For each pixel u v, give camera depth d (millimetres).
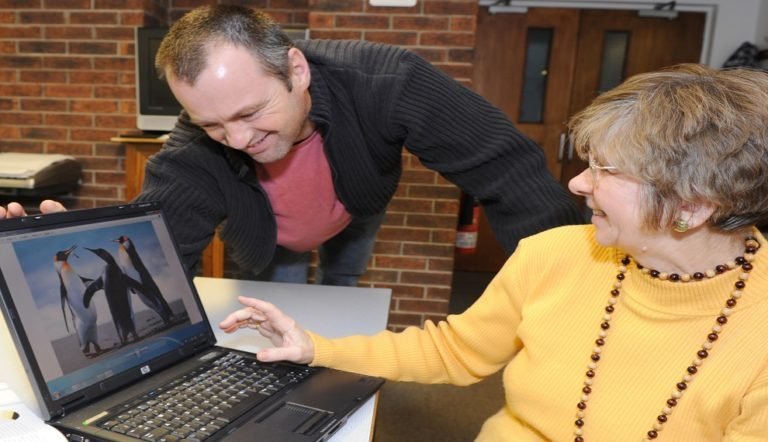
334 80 1100
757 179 557
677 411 644
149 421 621
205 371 763
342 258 1709
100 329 714
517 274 826
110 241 793
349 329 1025
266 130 893
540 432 771
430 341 901
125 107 2863
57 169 2678
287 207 1279
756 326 617
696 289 641
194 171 1062
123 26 2779
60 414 626
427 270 2768
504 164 1084
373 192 1267
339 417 660
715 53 3498
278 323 816
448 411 2145
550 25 3654
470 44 2549
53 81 2865
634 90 626
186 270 904
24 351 618
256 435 605
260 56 833
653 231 621
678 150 564
